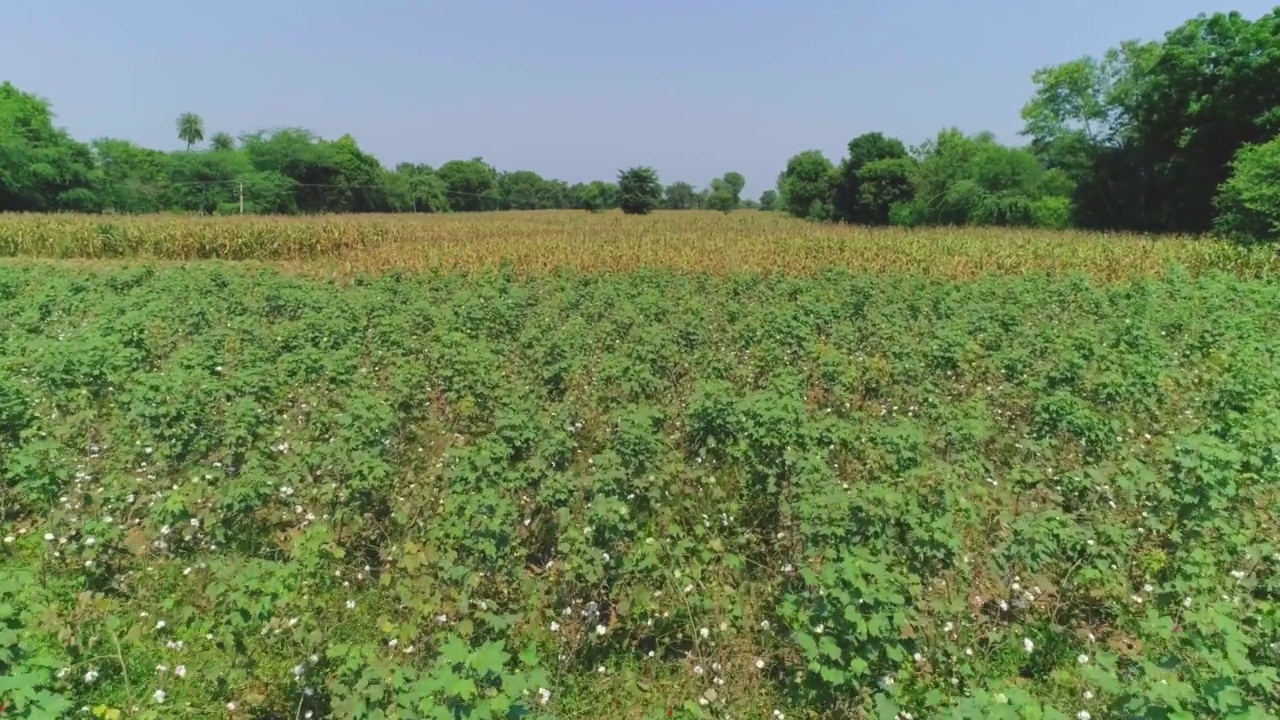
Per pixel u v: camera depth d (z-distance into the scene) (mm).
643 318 12836
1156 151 41531
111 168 63688
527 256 22953
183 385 8578
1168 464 7043
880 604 4406
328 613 5328
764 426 7152
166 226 28031
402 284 17203
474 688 3498
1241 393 8969
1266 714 3846
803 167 70000
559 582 5621
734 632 5281
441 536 5551
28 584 4836
